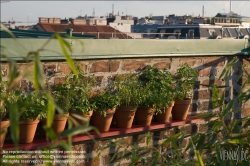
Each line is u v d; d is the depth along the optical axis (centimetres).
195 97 611
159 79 553
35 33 1035
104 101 490
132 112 514
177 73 583
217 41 620
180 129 587
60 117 452
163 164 479
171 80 564
